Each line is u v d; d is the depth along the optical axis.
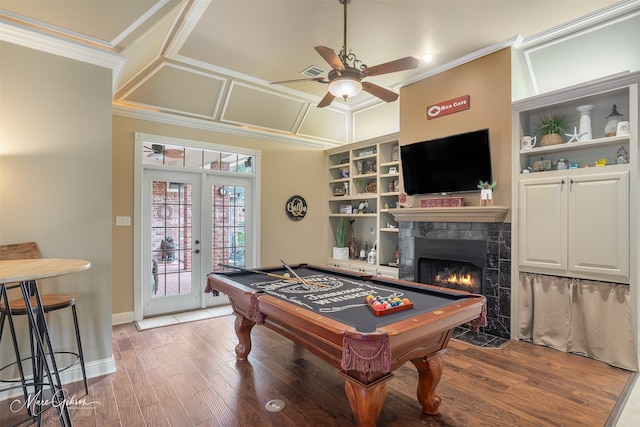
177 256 4.58
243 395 2.43
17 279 1.58
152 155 4.39
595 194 3.04
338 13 2.97
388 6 2.87
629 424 2.09
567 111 3.50
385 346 1.50
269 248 5.39
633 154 2.85
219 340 3.54
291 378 2.69
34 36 2.45
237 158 5.13
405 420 2.13
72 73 2.65
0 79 2.40
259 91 4.70
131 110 4.10
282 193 5.56
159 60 3.81
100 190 2.76
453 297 2.31
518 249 3.52
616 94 3.10
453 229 3.96
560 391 2.48
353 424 2.09
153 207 4.40
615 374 2.75
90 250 2.71
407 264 4.45
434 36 3.37
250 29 3.24
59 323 2.59
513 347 3.31
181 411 2.23
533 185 3.41
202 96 4.43
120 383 2.60
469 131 3.82
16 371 2.44
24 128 2.48
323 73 4.29
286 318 2.00
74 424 2.09
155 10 2.55
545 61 3.54
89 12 2.40
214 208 4.90
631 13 2.87
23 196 2.47
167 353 3.19
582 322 3.12
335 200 6.11
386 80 4.43
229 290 2.75
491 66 3.63
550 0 2.78
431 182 4.15
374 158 5.76
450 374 2.74
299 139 5.68
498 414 2.19
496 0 2.78
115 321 4.03
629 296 2.84
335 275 3.28
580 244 3.11
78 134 2.68
